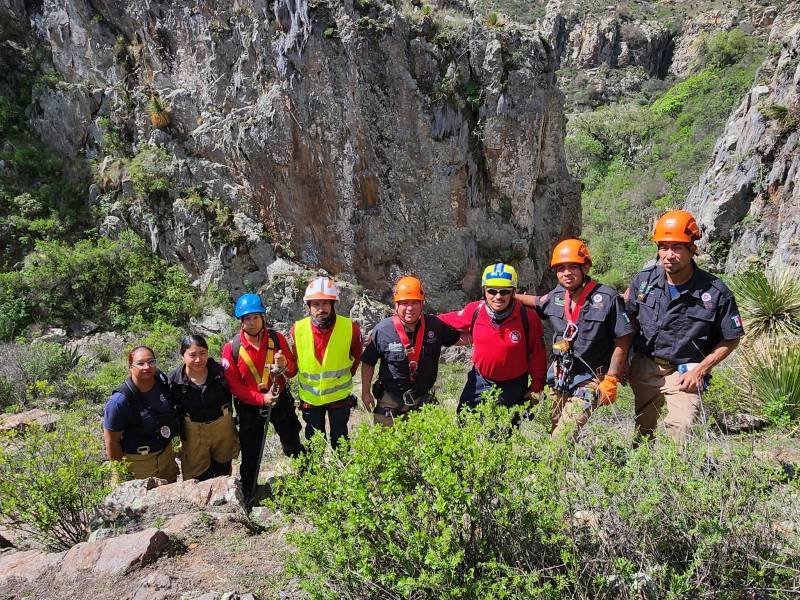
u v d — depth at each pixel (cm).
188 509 361
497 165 1800
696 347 347
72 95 1852
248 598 259
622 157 5450
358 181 1745
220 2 1756
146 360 424
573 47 9325
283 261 1784
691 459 233
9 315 1559
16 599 279
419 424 232
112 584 281
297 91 1672
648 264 372
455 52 1712
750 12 8369
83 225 1823
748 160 2186
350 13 1611
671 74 9038
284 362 444
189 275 1802
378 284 1834
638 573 195
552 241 2028
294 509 252
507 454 218
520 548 209
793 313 623
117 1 1842
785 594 197
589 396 350
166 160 1814
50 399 1060
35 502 355
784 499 224
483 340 381
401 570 209
